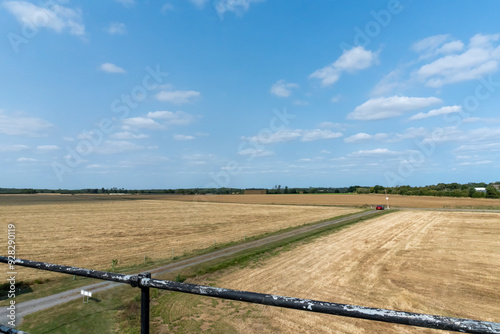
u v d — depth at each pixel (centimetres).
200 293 163
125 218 5406
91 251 2700
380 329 1187
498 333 111
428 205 8238
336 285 1733
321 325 1214
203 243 3109
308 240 3156
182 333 1118
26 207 7394
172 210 7244
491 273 1978
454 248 2759
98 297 1366
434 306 1442
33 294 1387
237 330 1156
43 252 2611
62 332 1020
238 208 8062
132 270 1988
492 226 4075
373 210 7138
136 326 1109
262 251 2562
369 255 2478
